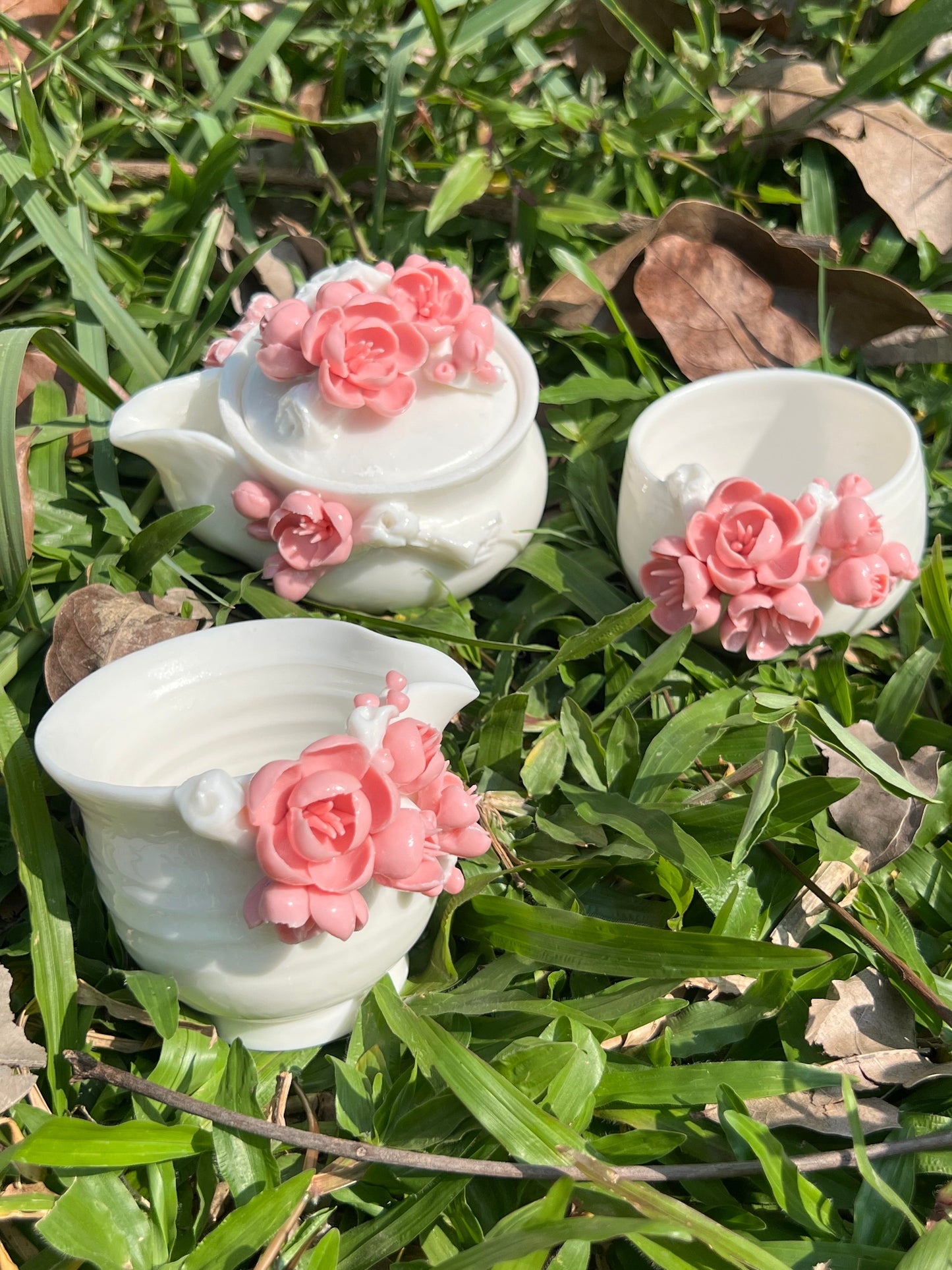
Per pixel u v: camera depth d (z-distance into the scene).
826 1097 0.35
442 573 0.43
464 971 0.38
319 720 0.38
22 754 0.37
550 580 0.44
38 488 0.45
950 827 0.41
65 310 0.49
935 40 0.55
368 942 0.34
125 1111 0.36
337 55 0.52
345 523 0.40
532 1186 0.34
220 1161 0.33
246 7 0.55
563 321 0.51
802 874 0.39
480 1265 0.31
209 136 0.51
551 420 0.49
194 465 0.42
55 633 0.40
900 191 0.52
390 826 0.32
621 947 0.36
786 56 0.56
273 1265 0.33
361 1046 0.36
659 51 0.50
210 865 0.33
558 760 0.41
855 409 0.45
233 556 0.44
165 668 0.36
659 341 0.51
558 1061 0.34
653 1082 0.35
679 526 0.41
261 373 0.42
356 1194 0.34
